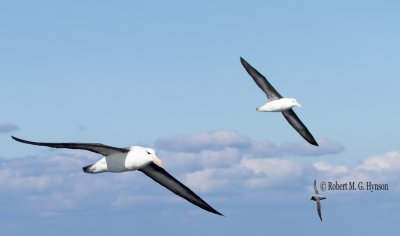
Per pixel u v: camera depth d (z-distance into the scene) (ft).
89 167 48.24
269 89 97.09
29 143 43.96
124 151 47.60
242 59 94.79
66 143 45.01
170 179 51.80
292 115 101.14
